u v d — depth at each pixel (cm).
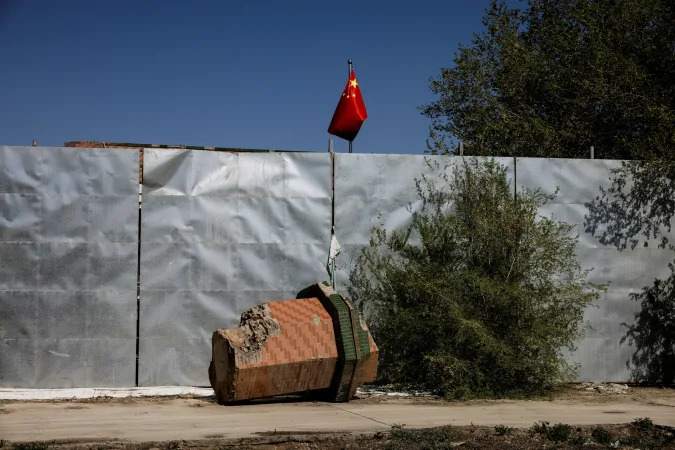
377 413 890
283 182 1163
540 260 1134
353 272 1167
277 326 943
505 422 830
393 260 1173
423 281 1101
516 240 1141
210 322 1131
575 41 1867
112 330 1110
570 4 2125
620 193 1230
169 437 714
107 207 1121
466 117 2012
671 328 1223
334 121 1316
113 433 736
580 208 1218
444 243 1158
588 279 1209
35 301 1099
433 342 1100
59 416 855
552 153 1781
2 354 1090
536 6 2252
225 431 750
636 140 1391
